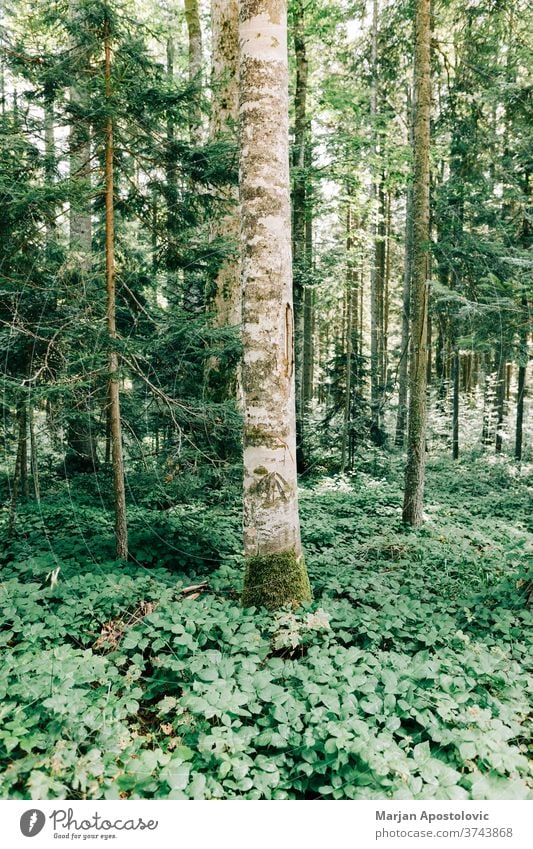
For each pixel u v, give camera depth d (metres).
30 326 5.23
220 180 6.07
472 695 3.37
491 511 10.24
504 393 18.52
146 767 2.73
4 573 4.90
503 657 3.86
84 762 2.65
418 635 4.19
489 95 8.73
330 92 12.93
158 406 6.07
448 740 3.00
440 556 6.71
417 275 7.90
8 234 5.12
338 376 14.34
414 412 8.18
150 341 5.58
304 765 2.81
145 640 3.65
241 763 2.79
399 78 14.15
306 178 11.69
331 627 4.28
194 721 3.13
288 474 4.62
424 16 7.59
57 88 5.23
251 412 4.59
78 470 8.52
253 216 4.51
